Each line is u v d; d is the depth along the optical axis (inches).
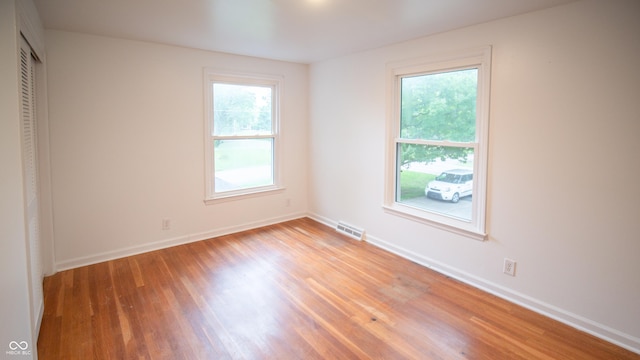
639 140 84.3
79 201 134.7
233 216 177.5
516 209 108.4
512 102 106.5
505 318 102.3
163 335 93.6
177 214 159.2
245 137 178.4
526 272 107.6
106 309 105.7
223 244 161.5
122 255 146.0
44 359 83.7
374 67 152.4
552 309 102.4
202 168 163.9
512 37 104.8
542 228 103.1
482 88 113.8
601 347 89.6
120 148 141.6
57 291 116.1
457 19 108.7
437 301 111.7
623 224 88.3
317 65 186.2
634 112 84.5
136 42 140.6
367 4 95.7
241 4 96.5
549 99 98.5
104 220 140.8
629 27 83.8
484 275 118.6
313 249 155.8
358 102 162.6
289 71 187.3
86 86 131.8
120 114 140.2
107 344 89.6
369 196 161.9
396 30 121.5
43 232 125.3
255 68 173.9
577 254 96.7
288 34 128.6
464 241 123.6
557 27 95.3
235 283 123.5
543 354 86.8
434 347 89.4
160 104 149.2
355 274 130.9
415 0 92.2
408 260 143.7
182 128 156.1
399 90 145.1
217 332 95.2
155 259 143.6
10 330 74.9
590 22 89.4
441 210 133.0
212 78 162.4
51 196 127.0
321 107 186.5
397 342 91.4
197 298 113.0
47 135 123.4
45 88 121.5
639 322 87.4
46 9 101.6
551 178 100.0
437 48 125.9
